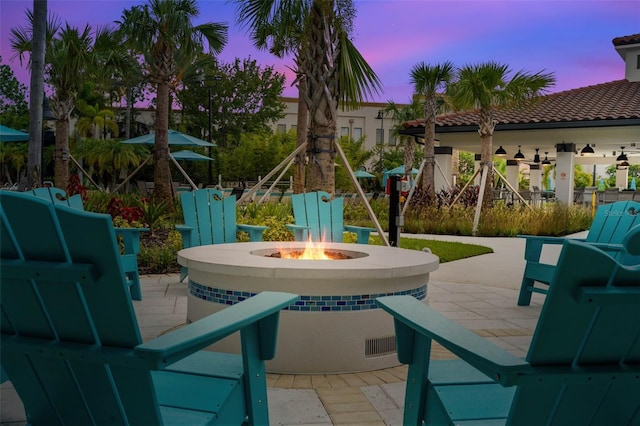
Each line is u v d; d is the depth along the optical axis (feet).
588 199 78.74
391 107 95.96
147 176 115.75
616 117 52.34
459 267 27.71
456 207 52.70
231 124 134.51
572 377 4.60
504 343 13.48
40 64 31.81
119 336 4.81
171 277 22.27
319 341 10.79
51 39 45.85
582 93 69.56
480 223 48.16
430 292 20.70
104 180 108.37
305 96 24.11
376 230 23.53
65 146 47.39
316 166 23.95
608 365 4.70
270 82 137.59
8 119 130.41
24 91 143.13
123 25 41.45
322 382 10.32
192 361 7.02
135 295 17.30
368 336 11.09
